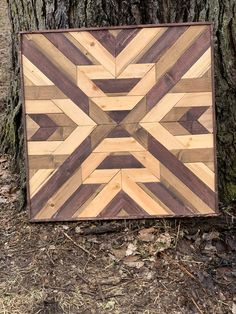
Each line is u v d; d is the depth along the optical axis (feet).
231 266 9.37
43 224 9.81
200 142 9.26
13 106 11.21
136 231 9.63
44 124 9.30
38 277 9.04
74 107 9.26
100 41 9.16
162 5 9.62
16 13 10.56
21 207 10.32
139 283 8.98
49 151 9.33
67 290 8.85
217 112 10.16
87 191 9.37
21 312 8.53
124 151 9.30
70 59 9.20
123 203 9.39
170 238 9.52
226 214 10.13
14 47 10.86
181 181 9.32
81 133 9.30
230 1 9.74
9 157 11.80
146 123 9.25
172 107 9.21
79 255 9.37
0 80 14.92
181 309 8.70
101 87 9.21
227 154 10.37
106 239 9.58
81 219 9.38
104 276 9.06
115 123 9.25
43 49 9.21
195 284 9.04
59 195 9.39
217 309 8.77
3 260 9.36
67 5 9.75
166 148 9.28
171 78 9.18
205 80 9.17
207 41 9.13
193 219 9.84
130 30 9.14
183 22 9.55
